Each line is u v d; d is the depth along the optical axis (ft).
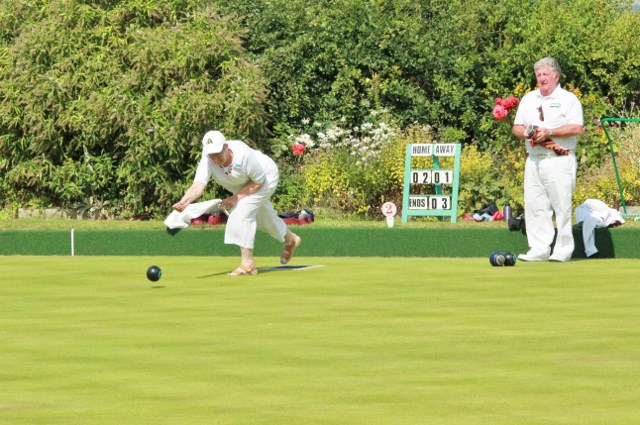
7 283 74.90
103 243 96.63
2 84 123.44
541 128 80.94
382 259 88.07
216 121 122.31
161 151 121.80
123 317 59.36
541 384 42.09
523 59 135.03
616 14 142.31
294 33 134.21
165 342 51.70
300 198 125.80
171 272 80.59
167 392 41.52
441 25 135.74
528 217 84.28
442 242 90.68
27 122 121.90
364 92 134.62
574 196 118.32
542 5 137.39
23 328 56.13
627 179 116.16
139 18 128.57
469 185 120.88
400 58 133.59
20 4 128.88
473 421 36.83
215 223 103.76
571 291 67.00
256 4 136.15
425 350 49.01
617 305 61.21
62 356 48.60
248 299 65.57
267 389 41.86
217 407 39.17
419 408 38.65
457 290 68.08
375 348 49.62
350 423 36.81
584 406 38.70
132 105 120.57
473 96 135.03
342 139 131.54
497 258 80.12
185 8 129.80
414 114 134.10
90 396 41.04
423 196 109.81
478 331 53.57
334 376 43.96
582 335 52.13
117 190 126.41
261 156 79.10
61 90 122.21
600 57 134.72
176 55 122.62
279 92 133.18
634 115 133.59
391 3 136.26
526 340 51.01
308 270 80.07
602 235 87.04
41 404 39.81
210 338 52.60
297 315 59.16
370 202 124.47
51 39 123.95
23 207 127.95
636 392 40.68
